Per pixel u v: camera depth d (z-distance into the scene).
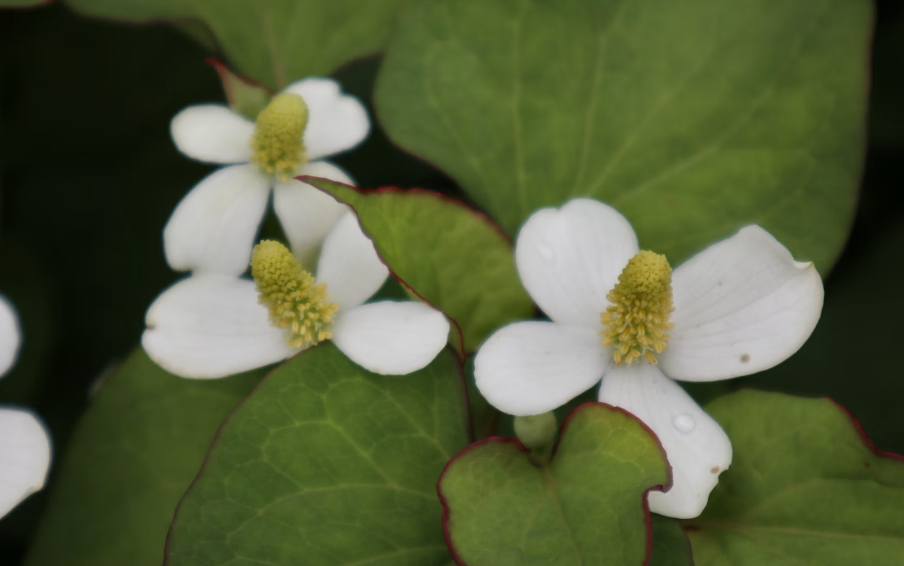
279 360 0.21
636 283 0.20
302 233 0.22
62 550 0.21
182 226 0.22
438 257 0.21
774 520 0.20
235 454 0.20
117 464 0.22
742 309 0.21
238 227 0.22
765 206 0.22
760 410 0.21
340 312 0.21
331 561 0.20
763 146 0.22
